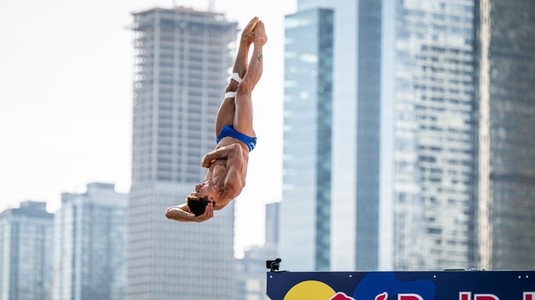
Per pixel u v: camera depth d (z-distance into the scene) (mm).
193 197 11898
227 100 12656
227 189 12055
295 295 12547
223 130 12492
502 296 12164
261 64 12648
